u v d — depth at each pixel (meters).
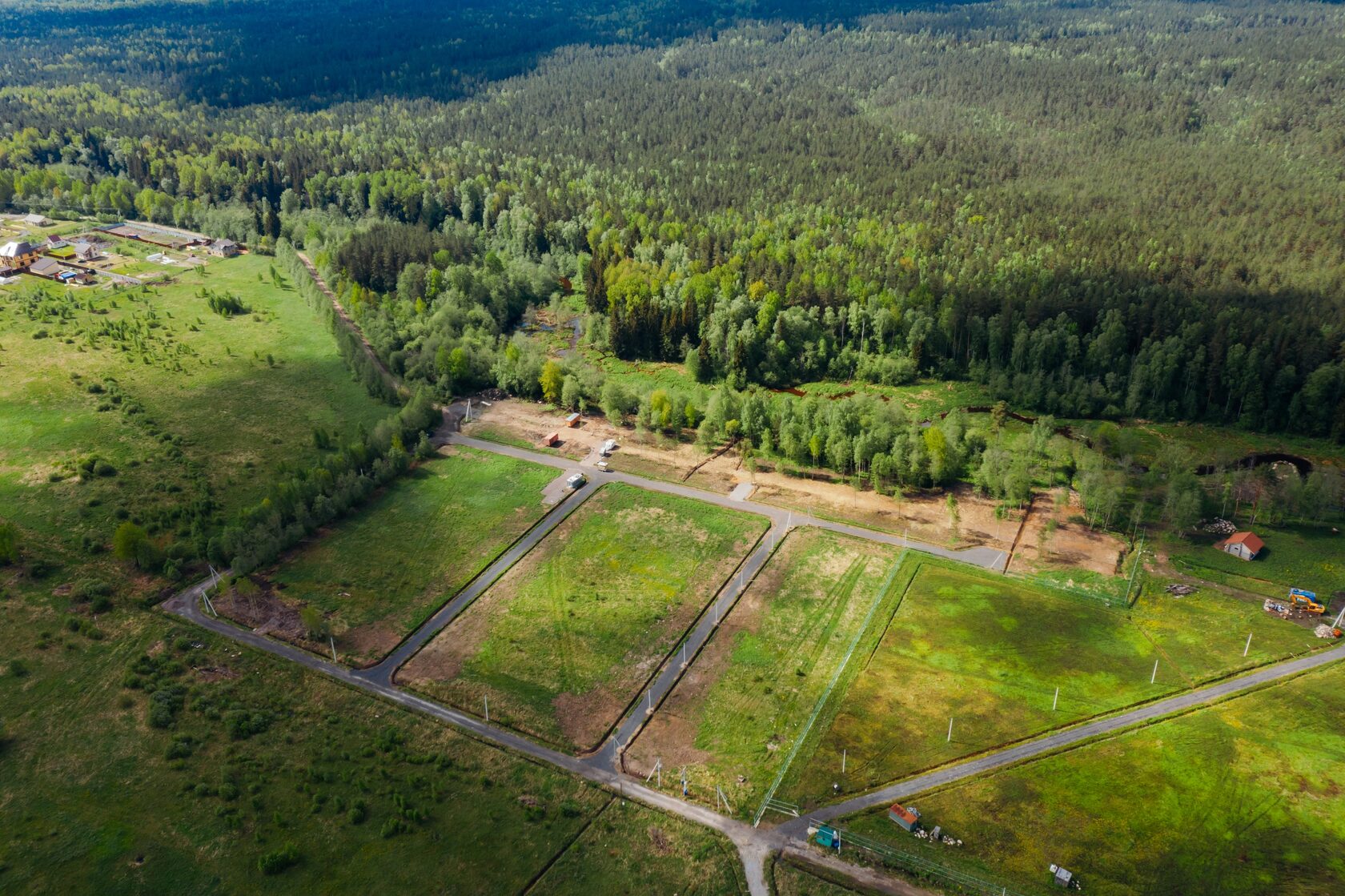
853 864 97.44
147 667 123.06
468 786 107.31
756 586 143.62
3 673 121.06
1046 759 110.31
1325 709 115.88
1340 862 97.00
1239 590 139.88
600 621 136.00
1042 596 139.75
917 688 122.31
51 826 99.94
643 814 103.94
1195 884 95.31
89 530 152.25
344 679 123.75
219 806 102.88
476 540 155.62
